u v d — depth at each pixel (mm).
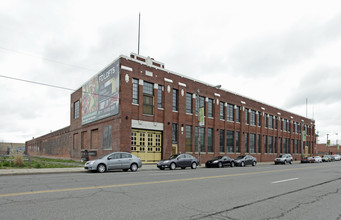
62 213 6137
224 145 36625
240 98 40562
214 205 7285
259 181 12922
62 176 14461
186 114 31344
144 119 26859
